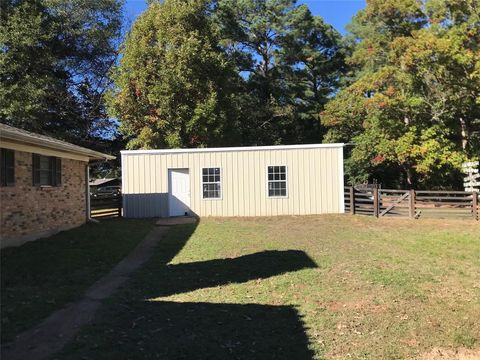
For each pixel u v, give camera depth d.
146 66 28.09
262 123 41.22
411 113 28.06
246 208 21.61
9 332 5.91
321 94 46.22
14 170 12.23
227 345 5.66
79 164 17.39
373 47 34.66
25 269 9.41
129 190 21.66
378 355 5.54
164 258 11.20
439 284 8.57
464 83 25.64
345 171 36.41
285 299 7.59
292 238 14.03
